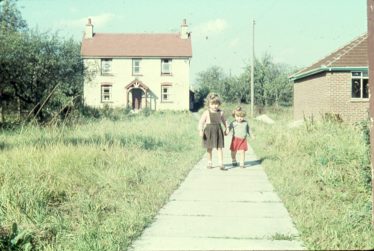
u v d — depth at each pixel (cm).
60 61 2808
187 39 5538
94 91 5228
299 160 1212
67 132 1633
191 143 1778
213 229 609
